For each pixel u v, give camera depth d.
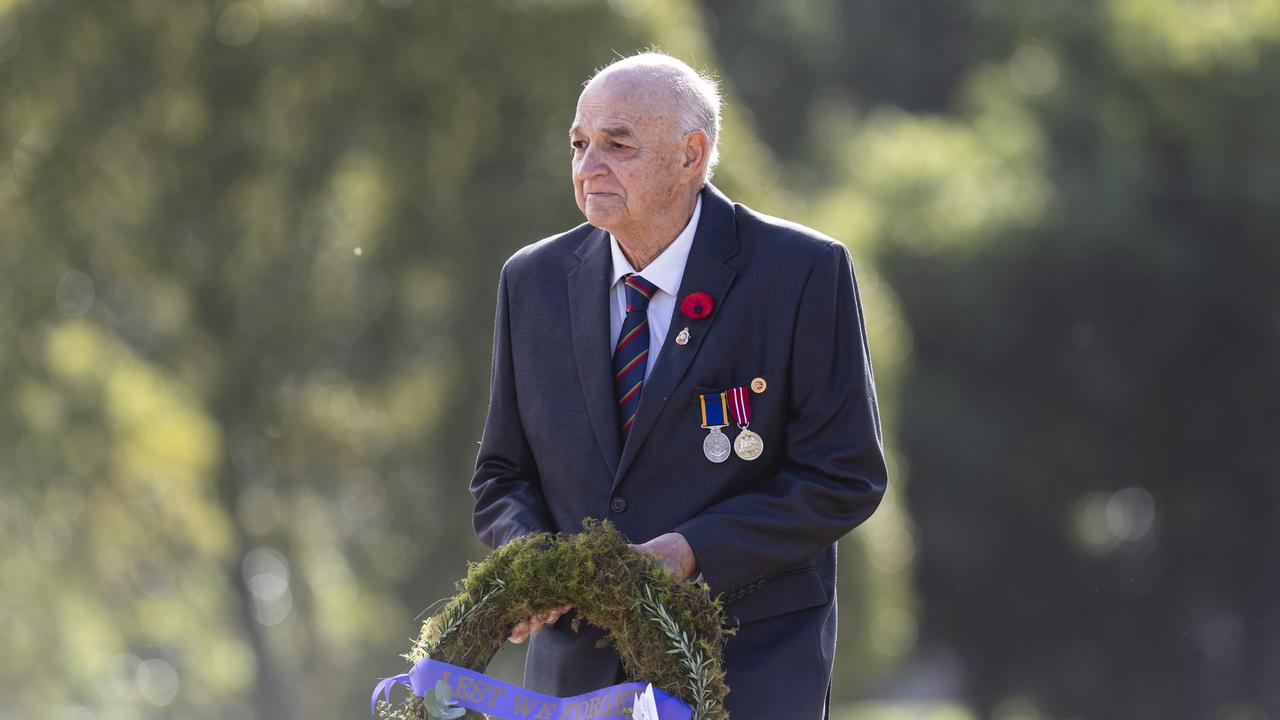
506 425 8.48
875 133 63.53
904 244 57.72
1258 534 59.16
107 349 41.12
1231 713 60.94
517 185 39.62
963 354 58.41
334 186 40.44
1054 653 59.91
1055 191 57.50
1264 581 59.41
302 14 39.47
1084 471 58.94
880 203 59.12
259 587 43.53
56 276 40.31
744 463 7.93
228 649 44.00
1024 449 58.31
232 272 40.03
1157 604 59.94
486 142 39.56
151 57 39.66
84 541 41.38
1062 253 56.72
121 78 39.69
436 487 40.50
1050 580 59.12
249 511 41.38
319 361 40.38
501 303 8.55
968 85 73.25
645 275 8.09
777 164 67.69
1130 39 58.94
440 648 7.63
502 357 8.48
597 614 7.58
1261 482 59.06
